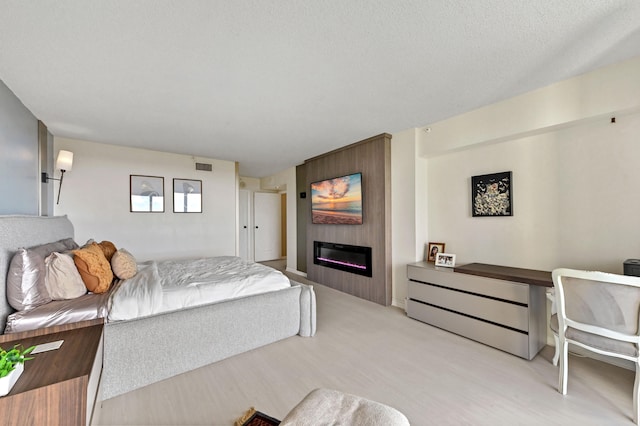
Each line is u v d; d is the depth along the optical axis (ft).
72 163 12.01
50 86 7.39
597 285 5.54
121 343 6.06
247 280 8.51
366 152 13.00
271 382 6.51
